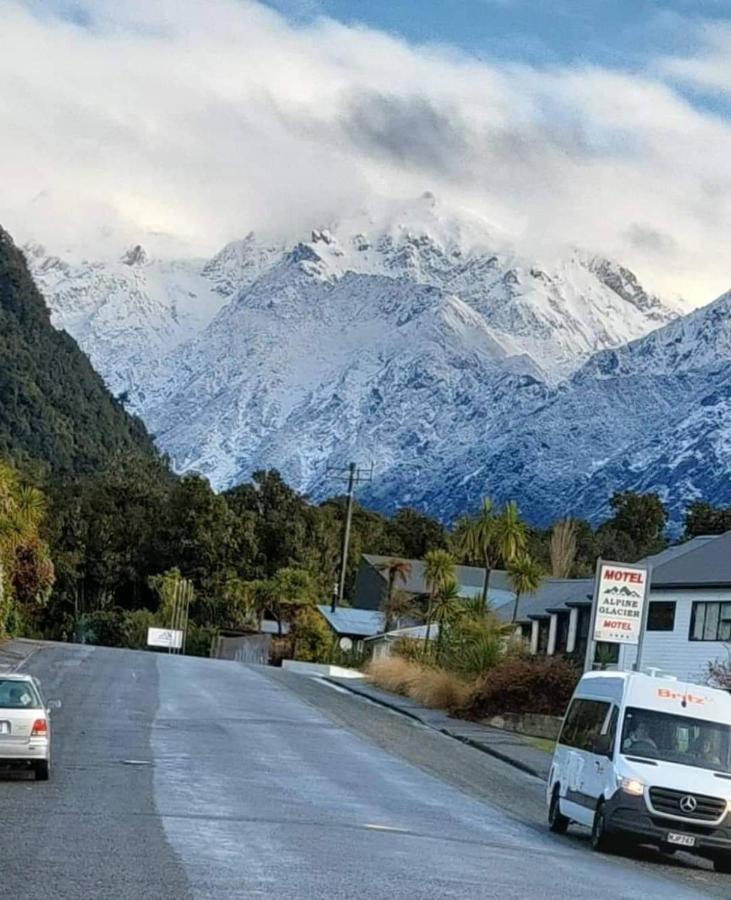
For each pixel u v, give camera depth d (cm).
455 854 2148
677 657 6494
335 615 12119
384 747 4191
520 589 8794
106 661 7169
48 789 2572
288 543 17162
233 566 16512
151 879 1608
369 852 2045
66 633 15075
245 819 2317
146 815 2264
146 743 3609
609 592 4094
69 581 16162
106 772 2922
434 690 6084
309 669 9075
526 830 2727
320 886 1656
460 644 6869
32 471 17650
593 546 18325
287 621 12988
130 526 16762
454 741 4769
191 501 16675
